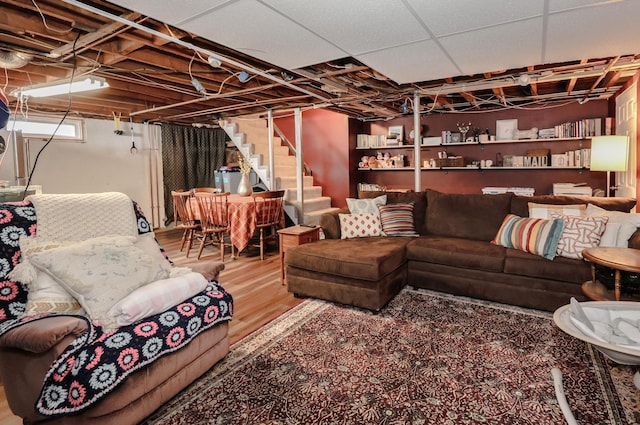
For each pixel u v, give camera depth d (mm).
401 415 1706
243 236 4586
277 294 3398
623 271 2088
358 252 3016
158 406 1720
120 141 6633
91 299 1657
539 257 2820
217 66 3242
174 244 5754
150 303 1748
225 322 2158
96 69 3539
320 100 5258
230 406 1786
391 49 2848
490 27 2418
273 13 2178
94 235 2092
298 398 1839
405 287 3475
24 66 3516
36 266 1706
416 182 4551
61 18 2379
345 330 2584
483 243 3281
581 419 1641
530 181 5566
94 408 1450
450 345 2338
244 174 5395
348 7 2111
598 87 4523
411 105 5461
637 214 2684
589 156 4895
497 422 1648
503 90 4855
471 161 5961
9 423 1699
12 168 3475
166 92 4715
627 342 1268
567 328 1382
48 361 1478
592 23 2363
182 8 2102
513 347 2295
